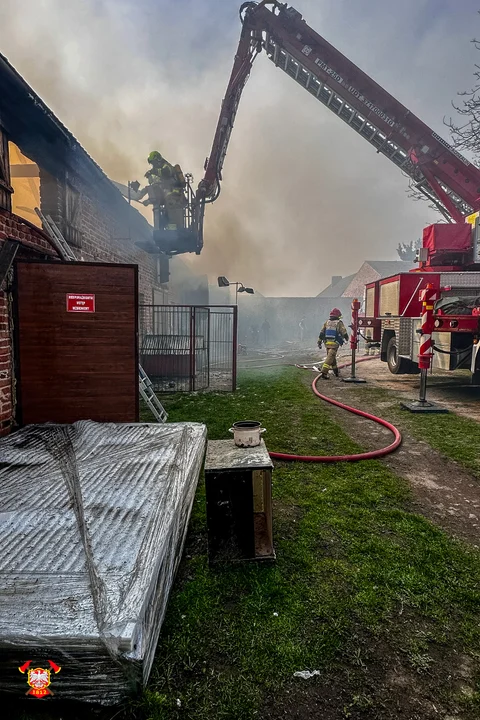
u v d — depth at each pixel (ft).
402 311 27.66
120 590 4.83
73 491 7.80
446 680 5.06
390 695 4.84
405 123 31.19
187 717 4.50
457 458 13.34
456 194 31.48
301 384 29.07
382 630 5.85
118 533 6.17
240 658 5.33
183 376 28.37
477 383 21.34
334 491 10.73
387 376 33.17
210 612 6.20
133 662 4.26
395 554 7.78
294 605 6.34
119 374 15.19
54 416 14.93
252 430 8.34
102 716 4.46
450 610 6.27
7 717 4.41
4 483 8.23
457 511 9.76
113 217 29.37
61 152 18.65
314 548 8.00
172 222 33.09
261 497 8.45
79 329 14.85
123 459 9.88
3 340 13.80
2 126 13.42
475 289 26.30
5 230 13.44
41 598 4.68
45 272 14.49
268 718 4.53
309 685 4.96
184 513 8.01
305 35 31.14
